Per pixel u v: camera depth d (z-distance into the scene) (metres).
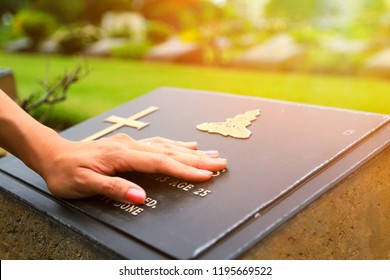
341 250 0.96
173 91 1.57
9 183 1.13
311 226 0.89
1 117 1.01
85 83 3.05
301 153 1.02
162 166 0.94
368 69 2.92
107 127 1.36
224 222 0.83
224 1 3.57
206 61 3.51
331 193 0.92
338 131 1.09
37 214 1.03
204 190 0.93
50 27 4.48
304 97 2.64
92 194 0.95
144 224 0.87
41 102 1.78
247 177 0.95
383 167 1.05
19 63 4.01
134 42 4.06
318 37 3.29
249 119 1.23
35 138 1.00
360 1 3.19
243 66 3.30
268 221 0.82
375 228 1.05
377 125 1.09
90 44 4.24
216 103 1.39
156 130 1.28
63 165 0.96
